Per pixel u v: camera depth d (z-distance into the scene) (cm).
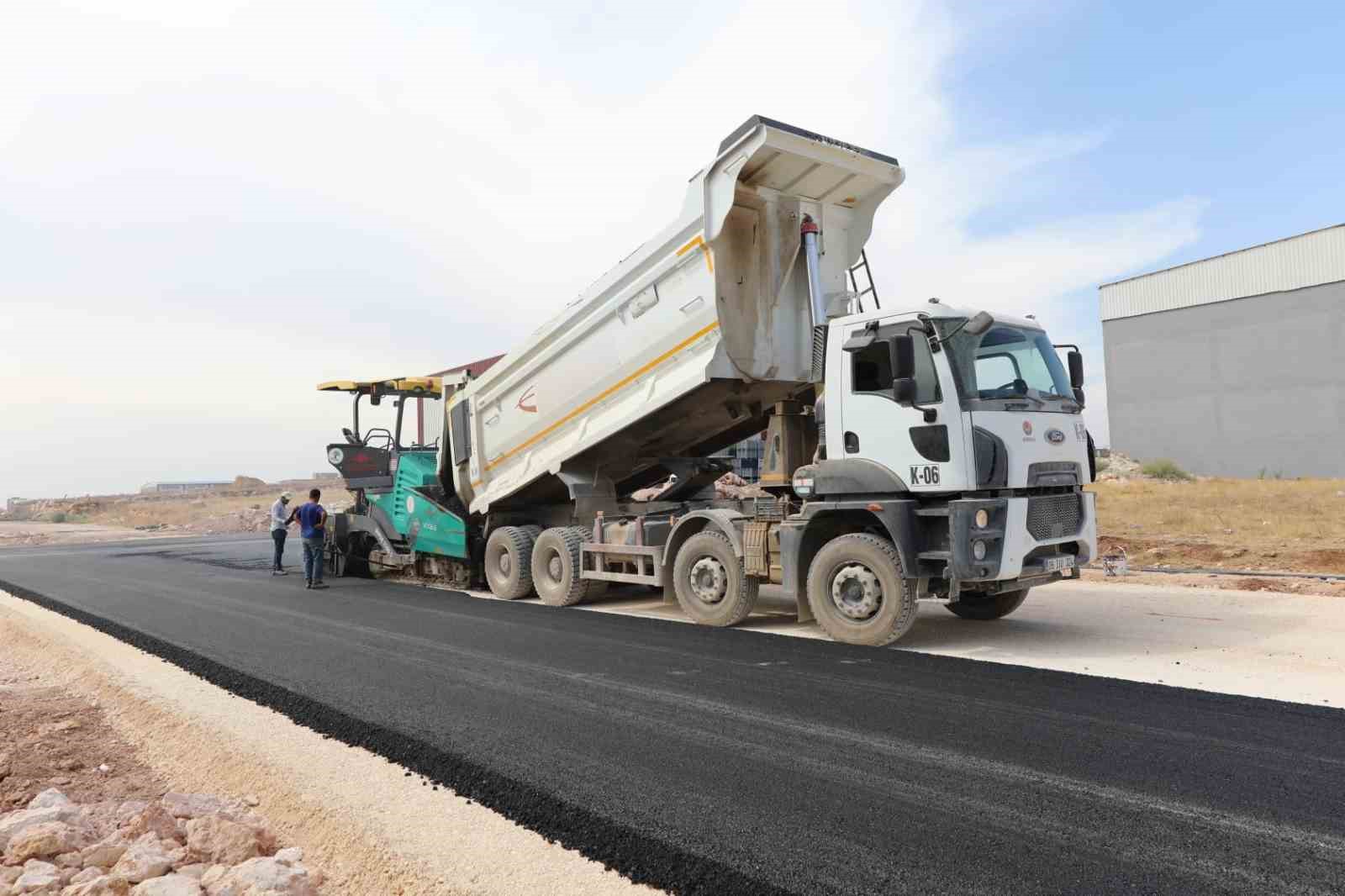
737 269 882
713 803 372
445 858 331
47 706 591
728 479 1274
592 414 1026
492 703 546
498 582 1137
